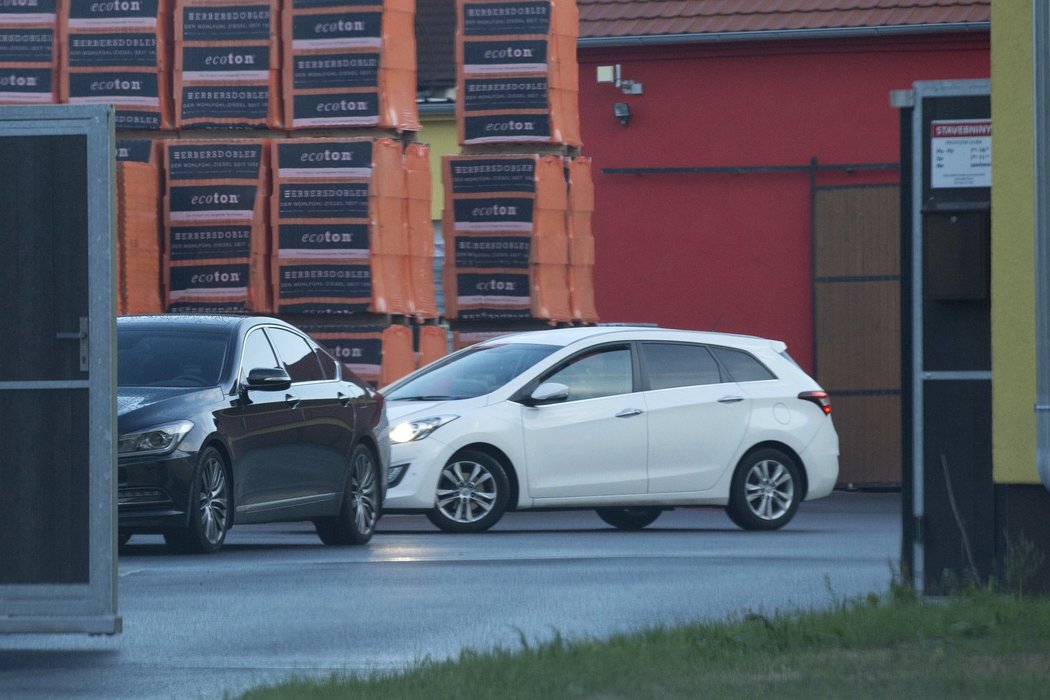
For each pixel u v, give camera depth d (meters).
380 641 32.31
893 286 96.94
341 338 68.06
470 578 43.09
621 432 62.66
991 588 33.56
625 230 100.19
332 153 67.56
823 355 98.00
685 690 23.92
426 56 110.00
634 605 37.41
